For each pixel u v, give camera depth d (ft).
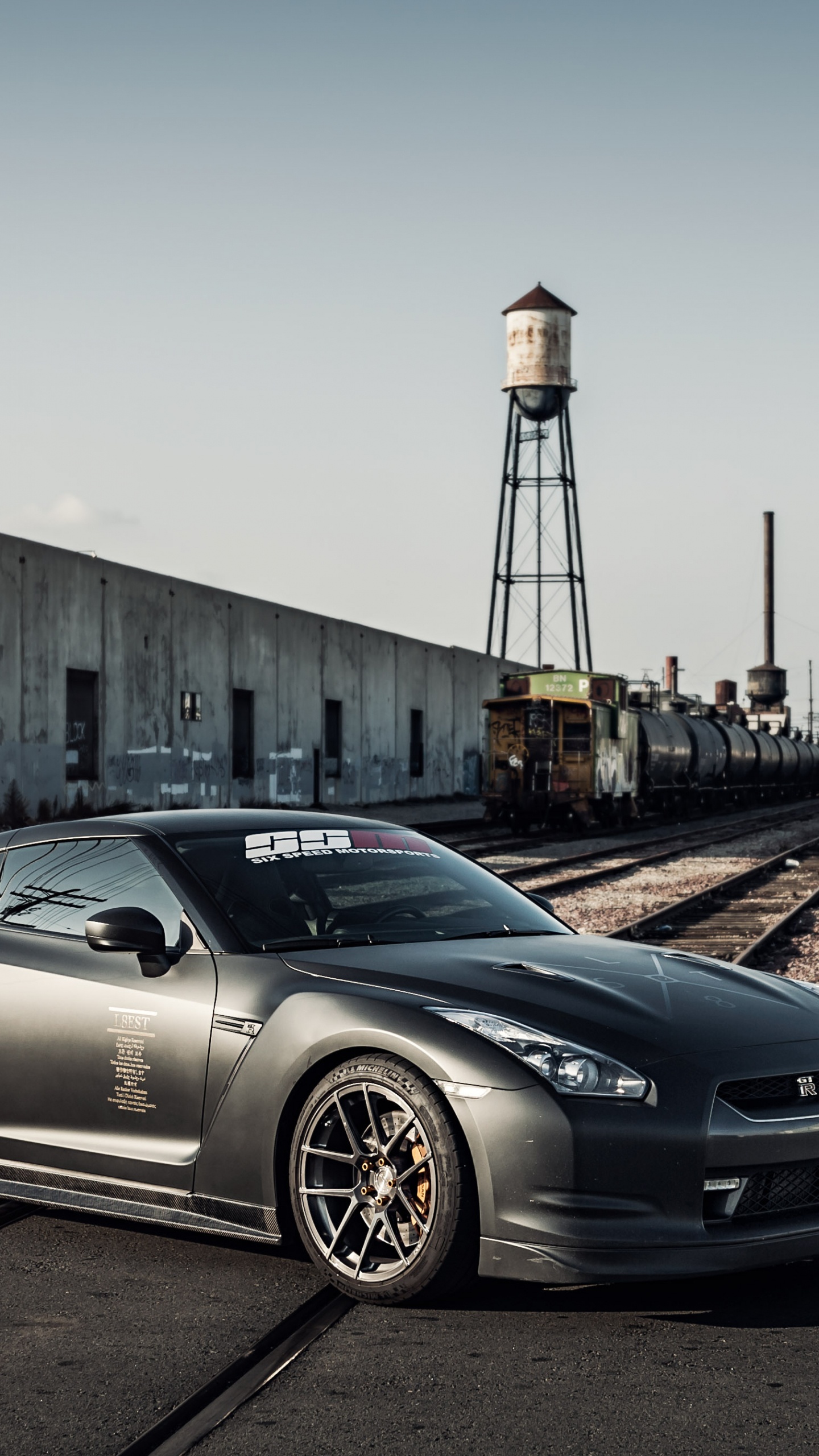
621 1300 13.07
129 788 100.99
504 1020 12.85
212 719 112.88
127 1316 12.64
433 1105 12.60
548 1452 9.99
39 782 90.74
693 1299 13.10
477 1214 12.50
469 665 178.29
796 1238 12.72
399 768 154.40
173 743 106.93
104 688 98.12
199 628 110.83
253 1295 13.20
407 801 157.07
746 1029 13.46
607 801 122.21
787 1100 13.06
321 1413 10.64
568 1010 13.11
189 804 109.29
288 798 126.72
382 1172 13.02
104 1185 14.88
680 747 148.15
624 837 111.86
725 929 46.21
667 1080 12.55
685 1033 13.11
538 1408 10.72
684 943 42.65
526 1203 12.27
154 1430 10.28
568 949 15.39
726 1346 11.94
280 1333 12.23
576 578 196.65
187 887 15.31
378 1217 12.96
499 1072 12.48
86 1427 10.36
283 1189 13.74
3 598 87.15
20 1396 10.92
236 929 14.87
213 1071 14.07
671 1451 10.00
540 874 69.56
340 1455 9.95
